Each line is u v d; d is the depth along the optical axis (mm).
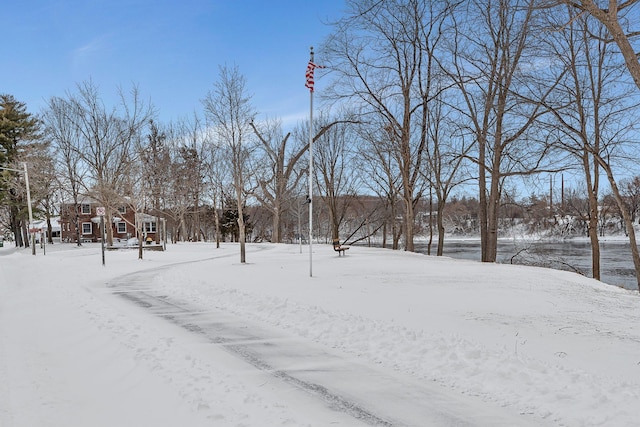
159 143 50281
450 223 70875
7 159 46219
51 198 55344
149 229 69125
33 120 47750
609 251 42281
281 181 43719
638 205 55500
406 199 30297
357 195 51250
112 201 34781
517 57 20609
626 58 8648
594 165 21844
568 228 39812
